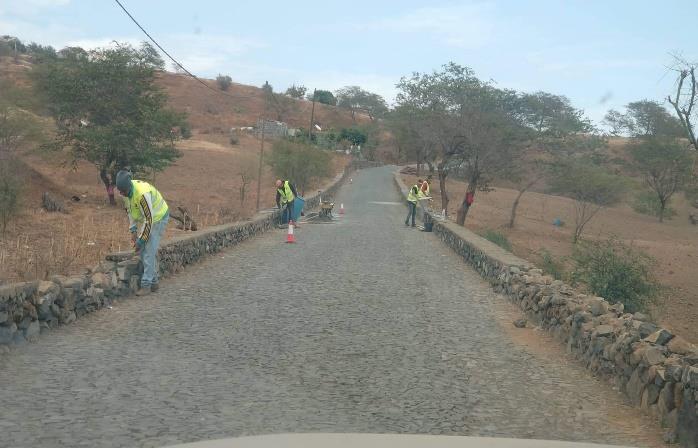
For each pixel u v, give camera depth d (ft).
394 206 135.74
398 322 30.27
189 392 19.19
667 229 182.50
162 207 35.42
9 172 71.31
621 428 17.37
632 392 19.54
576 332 25.08
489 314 33.17
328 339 26.48
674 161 182.29
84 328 26.91
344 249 60.39
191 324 28.37
